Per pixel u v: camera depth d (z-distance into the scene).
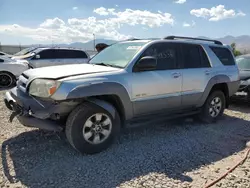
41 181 3.20
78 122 3.76
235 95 7.51
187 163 3.82
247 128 5.63
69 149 4.12
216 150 4.36
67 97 3.58
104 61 4.84
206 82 5.46
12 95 4.24
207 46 5.73
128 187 3.13
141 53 4.50
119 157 3.92
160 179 3.33
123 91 4.13
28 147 4.18
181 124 5.73
